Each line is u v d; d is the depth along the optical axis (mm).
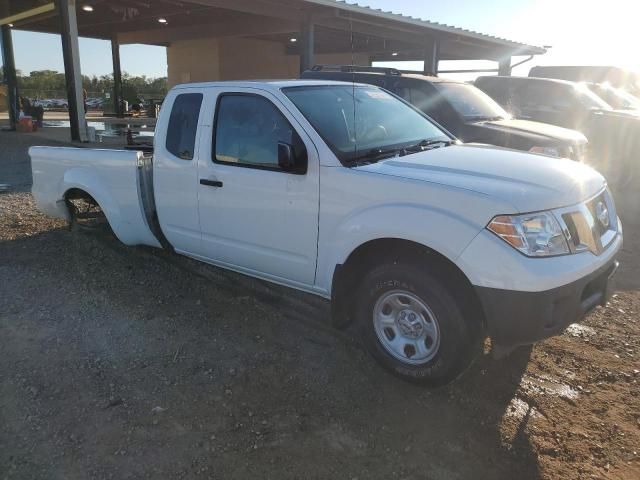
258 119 4090
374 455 2912
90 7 18406
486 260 2988
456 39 20250
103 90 59281
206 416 3207
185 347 3975
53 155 5883
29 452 2914
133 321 4367
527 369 3752
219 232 4414
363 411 3281
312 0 14383
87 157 5477
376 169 3533
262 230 4086
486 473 2793
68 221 6297
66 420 3164
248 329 4262
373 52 28375
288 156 3672
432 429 3125
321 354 3906
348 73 9023
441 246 3105
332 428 3125
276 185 3914
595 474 2787
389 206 3342
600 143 10234
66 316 4457
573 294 3076
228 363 3768
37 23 22219
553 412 3287
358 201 3502
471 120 8031
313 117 3898
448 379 3305
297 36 25141
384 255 3527
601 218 3621
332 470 2799
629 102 12250
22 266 5590
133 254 5859
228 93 4289
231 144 4234
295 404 3338
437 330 3254
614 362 3855
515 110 10891
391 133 4293
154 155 4789
